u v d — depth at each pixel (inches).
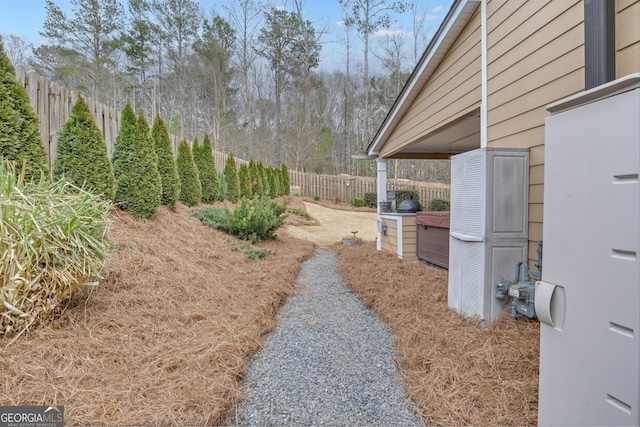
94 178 154.6
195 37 804.6
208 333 101.5
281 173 641.0
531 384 73.5
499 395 71.5
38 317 86.0
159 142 220.1
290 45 834.2
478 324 106.4
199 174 309.0
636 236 39.9
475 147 261.3
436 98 177.6
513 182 106.3
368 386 81.2
